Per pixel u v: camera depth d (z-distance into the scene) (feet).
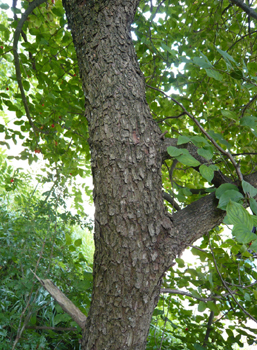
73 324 4.87
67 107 6.86
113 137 3.58
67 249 6.68
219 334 5.90
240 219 2.84
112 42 3.87
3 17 10.69
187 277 5.23
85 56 3.95
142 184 3.56
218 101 7.80
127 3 4.13
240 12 8.13
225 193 3.50
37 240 6.34
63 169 6.41
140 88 3.89
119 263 3.47
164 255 3.69
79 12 4.08
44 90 6.79
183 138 3.72
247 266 5.76
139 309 3.53
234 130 7.36
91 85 3.84
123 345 3.51
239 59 7.18
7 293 7.06
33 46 6.20
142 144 3.63
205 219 4.30
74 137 7.59
